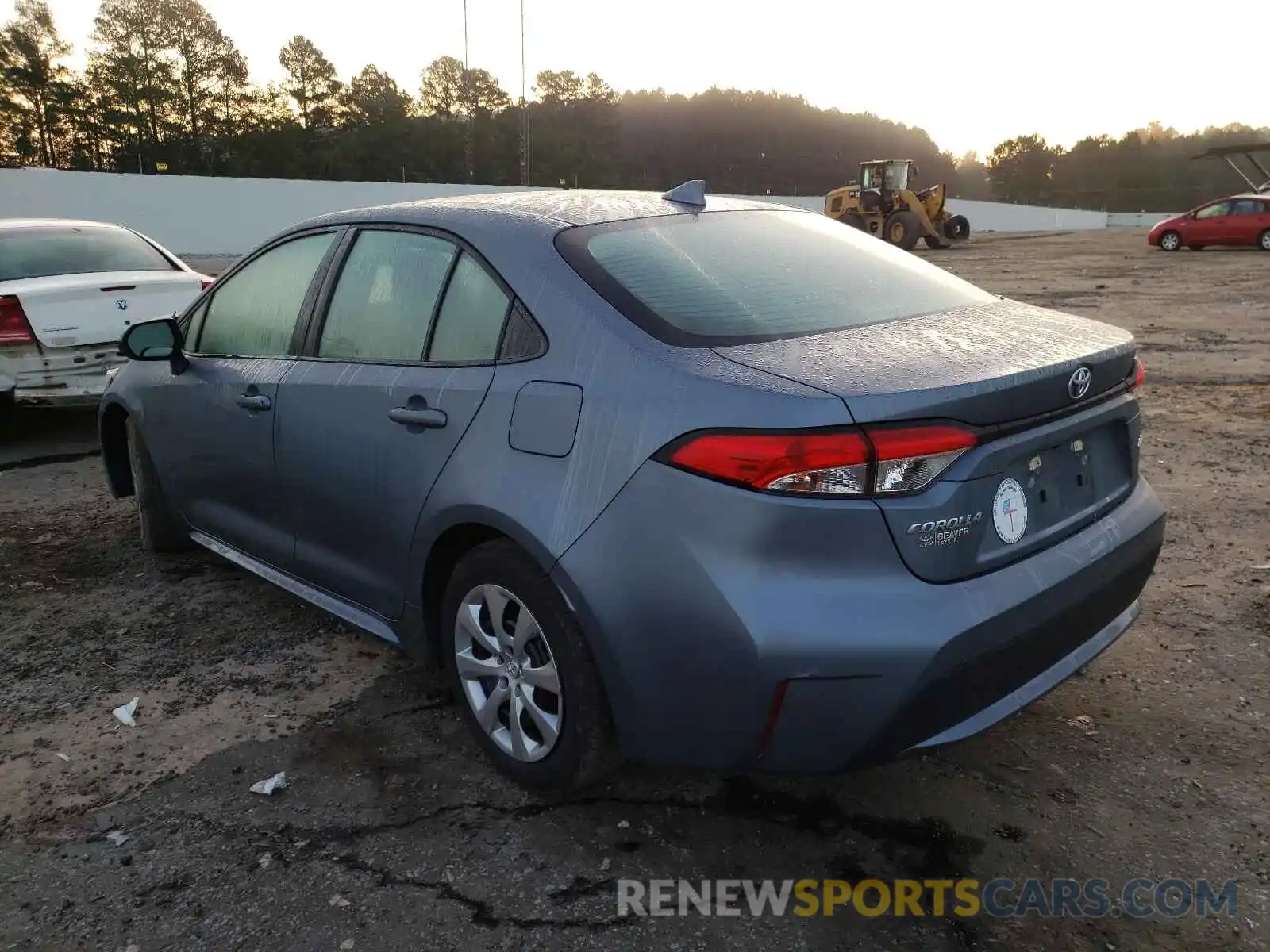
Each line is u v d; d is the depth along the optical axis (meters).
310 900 2.36
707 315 2.51
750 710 2.17
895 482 2.09
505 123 93.75
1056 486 2.47
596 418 2.37
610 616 2.31
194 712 3.27
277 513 3.60
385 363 3.05
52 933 2.27
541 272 2.67
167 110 85.06
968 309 2.84
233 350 3.84
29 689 3.45
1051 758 2.89
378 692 3.39
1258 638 3.57
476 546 2.76
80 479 6.22
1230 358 9.47
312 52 91.19
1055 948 2.18
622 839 2.58
